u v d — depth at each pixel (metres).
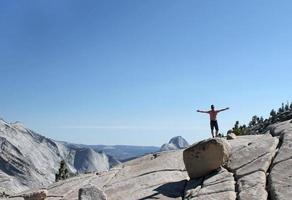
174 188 18.53
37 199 20.34
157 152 26.72
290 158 16.09
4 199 23.44
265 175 15.70
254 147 19.17
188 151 18.89
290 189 13.34
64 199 21.47
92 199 15.91
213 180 16.83
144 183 20.41
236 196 14.40
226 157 18.61
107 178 23.47
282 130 21.09
